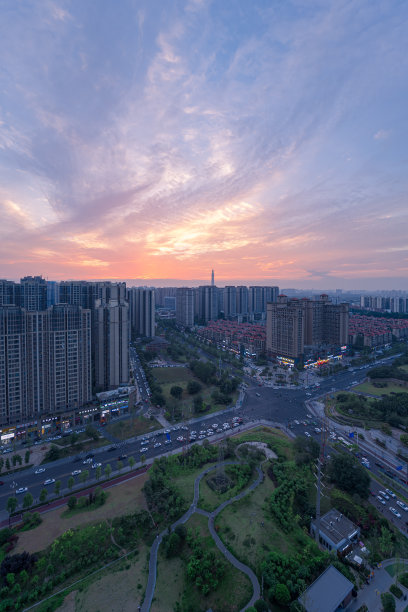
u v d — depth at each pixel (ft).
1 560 270.26
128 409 592.19
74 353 549.13
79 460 436.76
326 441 483.51
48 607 230.27
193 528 298.35
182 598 237.25
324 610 220.02
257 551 270.05
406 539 299.99
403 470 415.85
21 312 508.12
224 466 400.67
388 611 228.02
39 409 528.63
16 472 410.31
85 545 284.00
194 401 603.67
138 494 357.82
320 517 318.04
